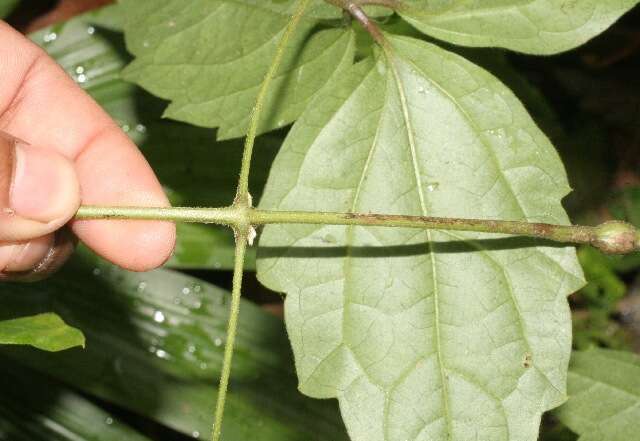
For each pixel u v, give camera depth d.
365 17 0.28
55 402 0.34
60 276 0.34
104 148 0.31
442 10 0.27
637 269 0.39
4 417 0.34
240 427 0.33
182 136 0.35
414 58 0.27
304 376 0.27
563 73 0.41
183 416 0.33
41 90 0.31
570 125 0.41
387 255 0.27
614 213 0.39
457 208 0.27
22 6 0.39
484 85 0.27
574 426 0.31
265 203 0.27
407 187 0.27
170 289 0.34
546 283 0.27
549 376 0.27
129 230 0.30
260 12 0.29
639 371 0.31
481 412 0.27
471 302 0.27
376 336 0.27
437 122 0.27
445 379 0.27
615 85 0.41
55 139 0.31
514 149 0.27
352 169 0.27
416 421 0.27
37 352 0.34
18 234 0.28
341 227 0.27
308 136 0.27
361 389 0.27
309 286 0.27
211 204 0.34
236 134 0.29
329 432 0.33
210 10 0.29
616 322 0.39
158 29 0.30
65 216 0.27
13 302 0.34
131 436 0.34
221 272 0.38
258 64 0.29
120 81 0.35
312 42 0.29
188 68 0.29
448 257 0.27
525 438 0.27
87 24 0.36
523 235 0.26
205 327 0.34
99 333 0.34
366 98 0.27
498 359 0.27
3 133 0.28
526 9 0.27
